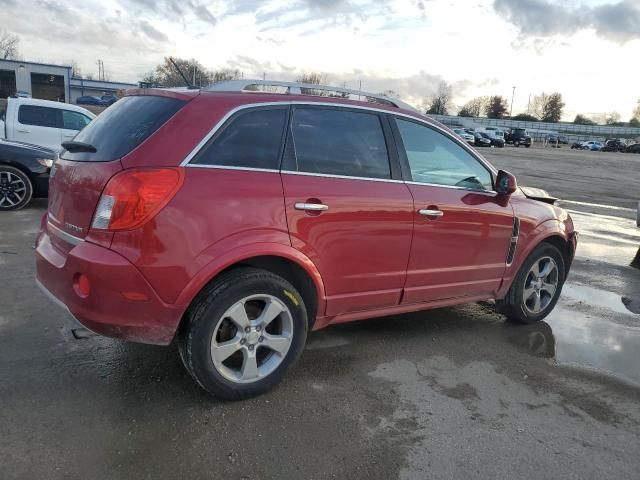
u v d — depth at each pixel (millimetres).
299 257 3213
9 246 6109
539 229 4602
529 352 4246
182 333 3016
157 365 3572
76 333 3715
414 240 3748
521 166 29031
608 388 3715
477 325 4773
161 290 2822
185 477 2543
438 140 4035
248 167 3092
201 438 2836
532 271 4723
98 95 78500
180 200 2830
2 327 3996
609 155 53531
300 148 3322
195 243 2861
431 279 3949
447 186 3996
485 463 2797
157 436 2830
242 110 3143
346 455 2783
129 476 2521
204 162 2961
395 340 4297
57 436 2773
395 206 3602
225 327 3152
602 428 3213
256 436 2885
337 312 3572
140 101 3281
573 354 4262
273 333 3326
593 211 13117
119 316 2805
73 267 2846
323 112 3479
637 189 19953
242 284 3020
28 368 3430
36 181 8234
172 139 2912
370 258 3561
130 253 2760
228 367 3242
